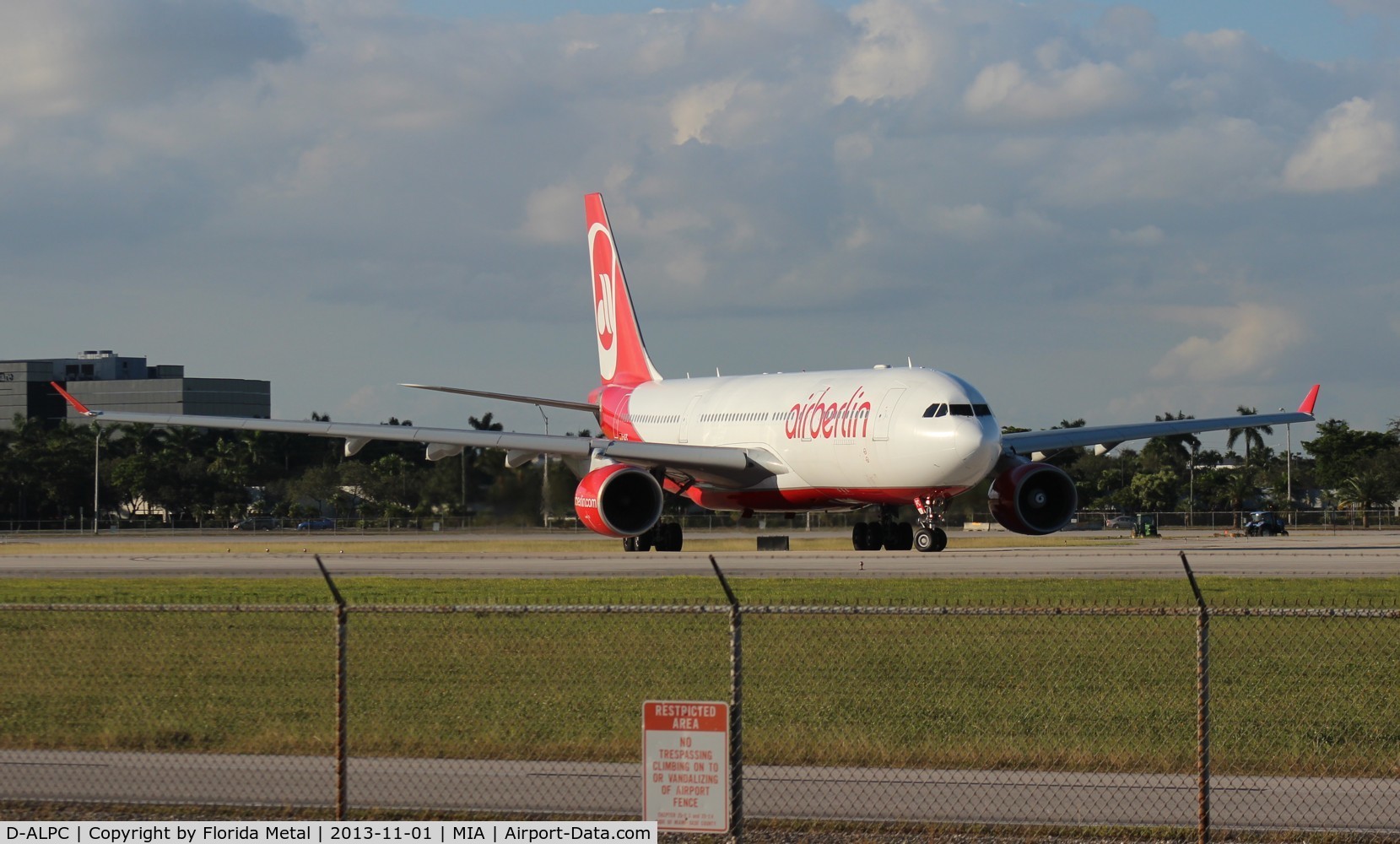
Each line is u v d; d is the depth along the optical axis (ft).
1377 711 176.96
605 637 241.35
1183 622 262.47
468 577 376.89
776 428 511.81
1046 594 302.25
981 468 441.68
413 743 156.76
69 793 137.39
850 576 364.38
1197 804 129.39
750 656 219.61
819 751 151.12
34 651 226.17
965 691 189.78
